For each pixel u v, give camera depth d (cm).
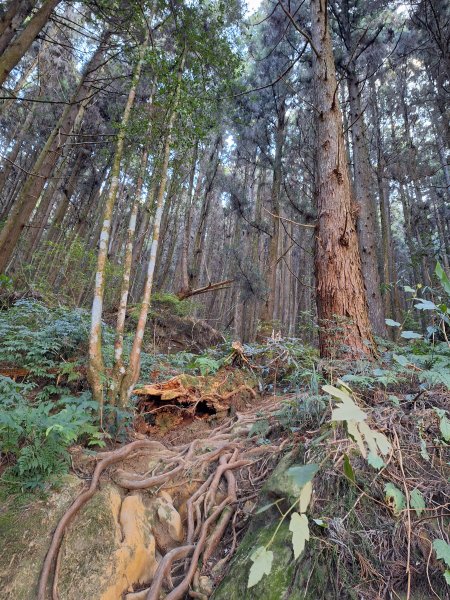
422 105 1171
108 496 190
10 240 506
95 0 462
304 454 173
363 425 82
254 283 772
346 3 684
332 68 337
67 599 141
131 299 1356
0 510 166
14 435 194
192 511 200
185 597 156
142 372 384
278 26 751
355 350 236
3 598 135
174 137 354
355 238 293
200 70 394
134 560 167
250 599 132
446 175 989
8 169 1070
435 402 181
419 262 967
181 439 281
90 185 1345
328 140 315
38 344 315
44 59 940
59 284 788
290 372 369
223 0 478
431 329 207
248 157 1099
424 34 756
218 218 2305
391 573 125
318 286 286
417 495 133
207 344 722
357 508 141
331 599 122
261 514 169
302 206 846
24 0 388
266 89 825
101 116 1065
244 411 326
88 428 221
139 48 367
